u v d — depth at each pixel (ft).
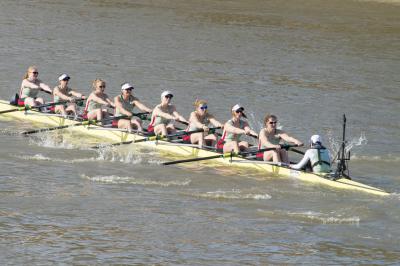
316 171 274.57
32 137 326.65
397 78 504.02
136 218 225.35
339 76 500.74
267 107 402.72
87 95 415.23
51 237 207.10
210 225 222.48
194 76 472.85
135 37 609.83
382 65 550.77
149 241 207.72
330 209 241.14
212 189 259.60
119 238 208.85
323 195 255.91
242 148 299.17
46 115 355.56
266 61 540.52
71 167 279.69
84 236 209.05
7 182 255.29
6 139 319.88
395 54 602.85
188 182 267.39
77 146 314.76
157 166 288.51
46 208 230.27
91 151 306.96
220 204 242.99
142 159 298.35
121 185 259.60
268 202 246.88
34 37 580.71
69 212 227.61
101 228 215.72
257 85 456.86
